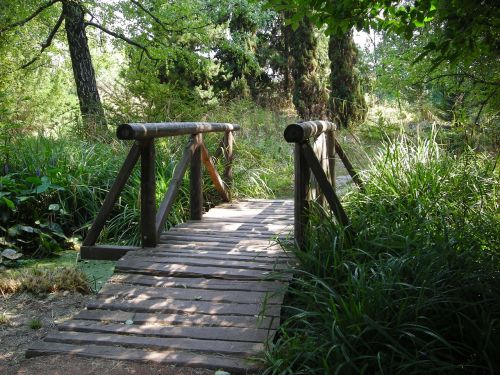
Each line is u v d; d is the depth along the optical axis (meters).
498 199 5.22
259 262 4.33
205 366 3.04
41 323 3.77
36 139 7.44
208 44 14.78
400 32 3.43
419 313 3.18
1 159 6.45
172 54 11.74
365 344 2.91
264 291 3.83
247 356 3.11
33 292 4.30
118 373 3.00
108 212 4.74
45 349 3.25
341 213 4.38
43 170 6.40
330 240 4.20
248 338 3.29
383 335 2.96
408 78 6.68
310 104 16.81
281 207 6.76
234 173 7.74
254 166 8.55
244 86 16.70
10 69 11.19
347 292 3.45
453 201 4.98
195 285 3.98
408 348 3.03
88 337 3.36
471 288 3.34
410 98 7.59
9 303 4.12
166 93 8.93
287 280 3.92
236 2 14.62
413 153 5.84
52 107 15.30
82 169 6.53
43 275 4.45
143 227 4.78
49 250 5.44
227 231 5.39
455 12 2.88
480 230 4.30
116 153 7.25
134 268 4.25
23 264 5.16
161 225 4.90
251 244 4.88
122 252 4.71
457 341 3.16
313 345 2.99
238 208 6.70
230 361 3.07
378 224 4.41
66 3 10.25
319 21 3.41
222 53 17.12
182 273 4.15
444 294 3.32
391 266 3.50
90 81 10.50
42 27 13.08
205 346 3.21
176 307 3.67
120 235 5.86
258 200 7.31
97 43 13.09
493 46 3.17
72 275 4.45
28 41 12.32
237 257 4.45
